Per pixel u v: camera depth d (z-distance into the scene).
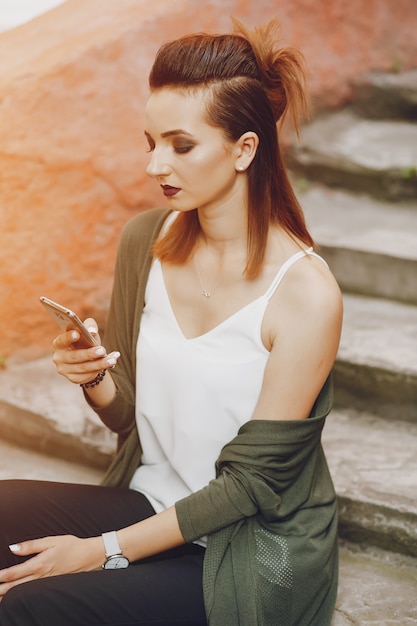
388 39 5.07
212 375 2.19
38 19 4.25
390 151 4.49
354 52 4.91
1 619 2.02
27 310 3.73
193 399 2.21
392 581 2.71
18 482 2.42
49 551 2.12
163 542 2.16
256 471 2.12
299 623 2.22
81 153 3.73
